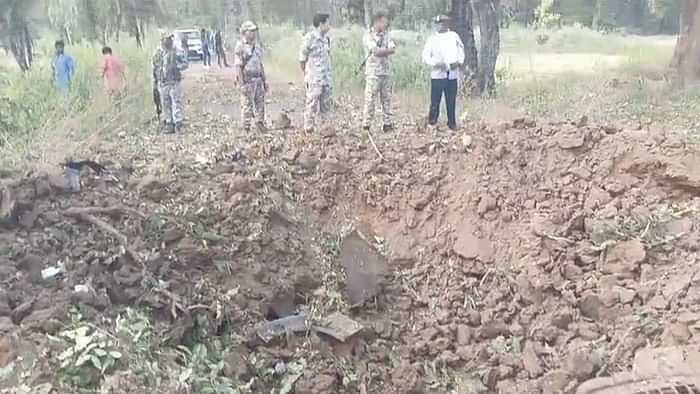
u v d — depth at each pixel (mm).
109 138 9531
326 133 8883
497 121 8867
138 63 14242
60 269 5805
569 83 13227
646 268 6754
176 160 8086
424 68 13727
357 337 6688
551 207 7586
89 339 4727
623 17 31641
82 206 6723
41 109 9250
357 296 7258
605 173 7750
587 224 7309
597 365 6000
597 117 10703
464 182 7969
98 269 5961
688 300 6215
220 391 5328
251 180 7703
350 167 8305
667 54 18734
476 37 18531
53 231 6254
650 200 7480
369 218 8055
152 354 5207
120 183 7363
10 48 18703
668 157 7652
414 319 7195
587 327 6523
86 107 9914
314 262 7406
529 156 8094
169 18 31094
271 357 6227
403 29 20875
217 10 32406
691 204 7391
